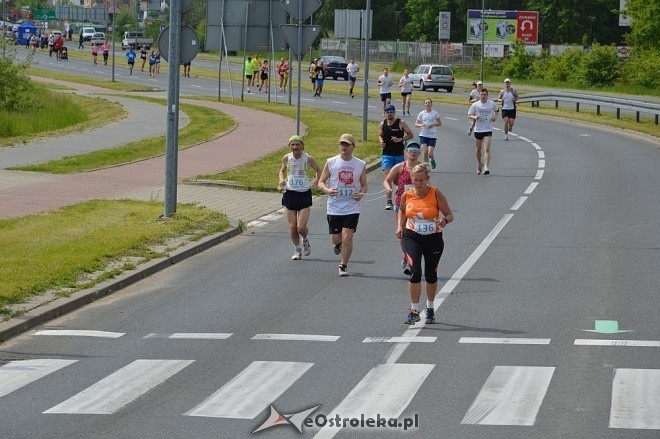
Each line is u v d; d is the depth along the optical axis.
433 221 20.58
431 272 20.62
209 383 16.47
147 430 14.11
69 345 19.22
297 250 27.92
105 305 22.66
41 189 39.69
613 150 59.75
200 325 20.67
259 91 113.44
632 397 15.36
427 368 17.19
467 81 150.00
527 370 16.98
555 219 34.47
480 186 43.28
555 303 22.28
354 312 21.66
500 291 23.56
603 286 24.06
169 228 30.86
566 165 51.56
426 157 46.97
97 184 41.56
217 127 67.88
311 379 16.59
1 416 14.84
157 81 129.62
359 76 152.75
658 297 22.83
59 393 16.05
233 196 39.88
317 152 54.72
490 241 30.30
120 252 27.30
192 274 26.00
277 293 23.67
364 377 16.67
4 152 52.44
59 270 24.50
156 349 18.80
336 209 25.80
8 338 19.75
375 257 28.11
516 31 172.75
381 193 41.38
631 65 133.50
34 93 86.69
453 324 20.48
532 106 102.69
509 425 14.09
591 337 19.30
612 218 34.66
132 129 66.69
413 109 94.38
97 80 125.44
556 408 14.84
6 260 25.38
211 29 79.31
